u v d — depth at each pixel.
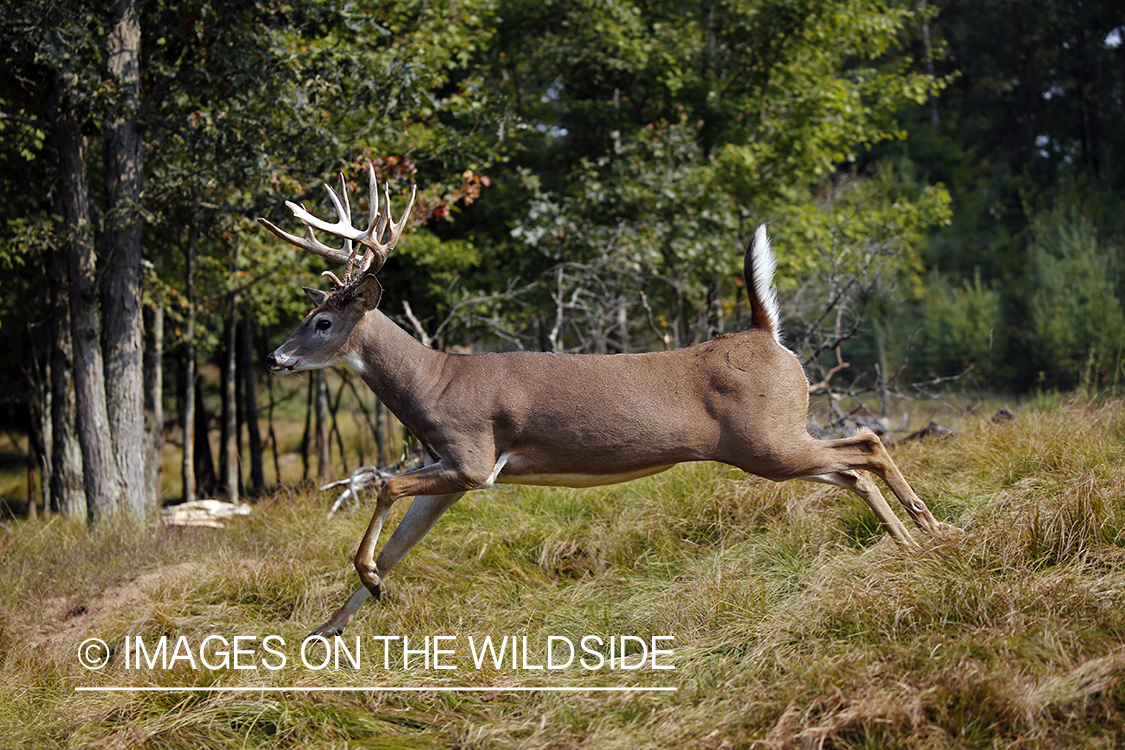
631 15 11.69
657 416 4.14
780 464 4.18
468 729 3.47
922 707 3.08
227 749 3.50
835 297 8.45
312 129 7.46
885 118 13.19
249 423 12.38
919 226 13.31
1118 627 3.33
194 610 5.12
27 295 9.63
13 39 6.89
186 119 7.39
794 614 3.89
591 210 10.70
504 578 5.16
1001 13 25.09
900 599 3.71
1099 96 24.09
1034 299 13.56
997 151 26.16
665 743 3.19
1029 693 3.01
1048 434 5.29
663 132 11.09
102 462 7.40
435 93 11.28
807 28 11.84
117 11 7.44
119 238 7.31
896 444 6.54
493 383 4.25
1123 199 19.17
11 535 6.87
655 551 5.24
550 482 4.39
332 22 7.83
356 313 4.43
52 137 7.88
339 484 7.36
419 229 10.71
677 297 10.16
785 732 3.08
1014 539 4.02
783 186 12.52
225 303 11.30
